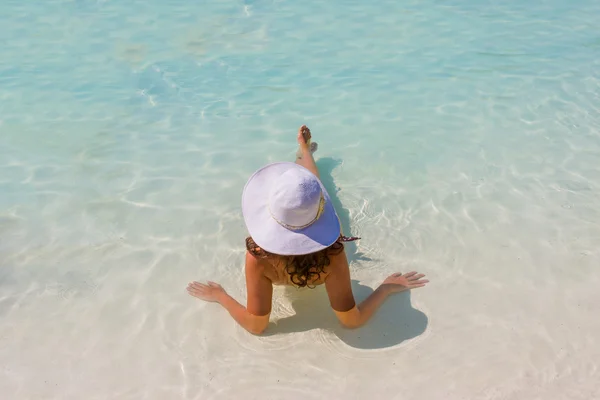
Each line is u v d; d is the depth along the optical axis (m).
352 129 4.75
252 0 7.15
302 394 2.82
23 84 5.37
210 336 3.12
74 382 2.89
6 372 2.94
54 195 4.07
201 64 5.73
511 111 4.95
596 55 5.79
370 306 3.18
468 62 5.73
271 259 2.84
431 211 3.91
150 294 3.36
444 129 4.73
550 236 3.68
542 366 2.91
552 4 7.01
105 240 3.71
